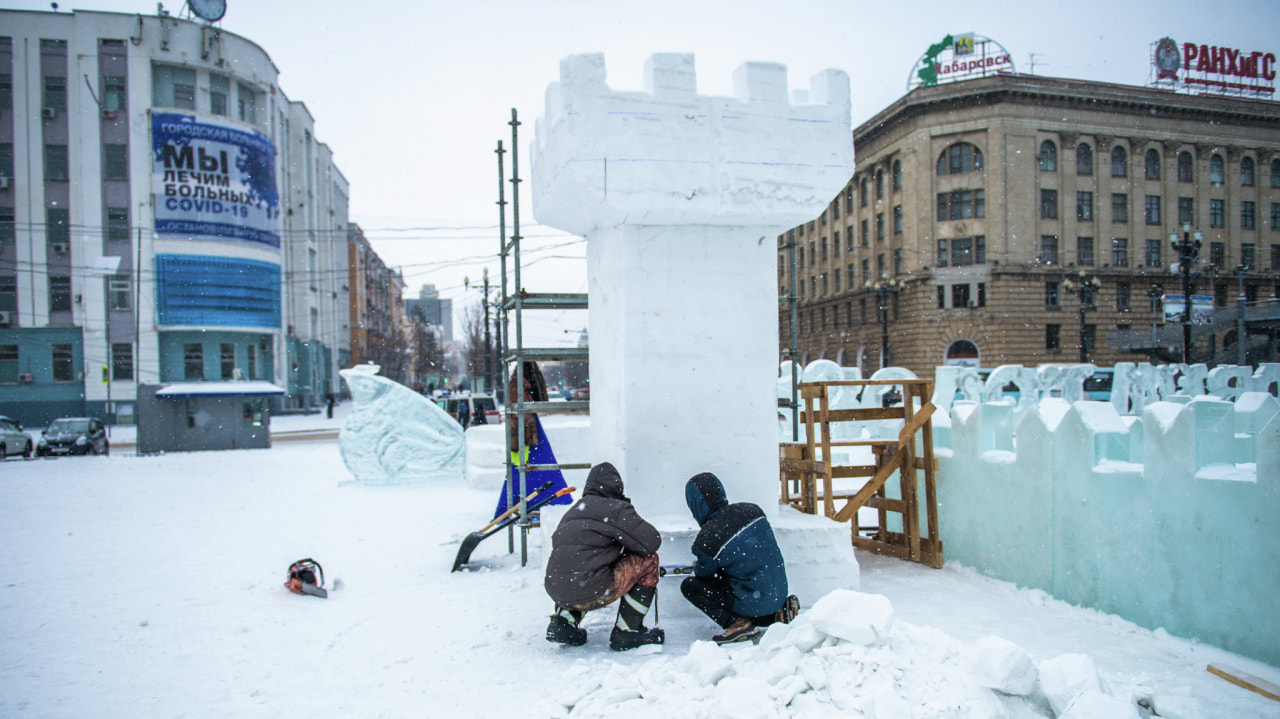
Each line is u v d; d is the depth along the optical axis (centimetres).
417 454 1285
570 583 436
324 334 5728
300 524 906
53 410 3719
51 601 579
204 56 3834
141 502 1132
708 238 547
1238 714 338
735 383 550
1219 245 4938
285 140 4716
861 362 5134
